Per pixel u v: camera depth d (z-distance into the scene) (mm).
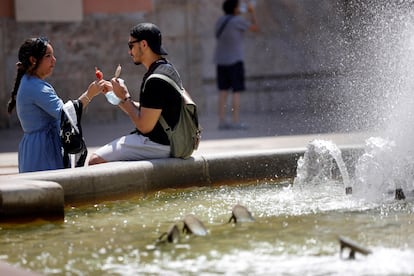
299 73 38531
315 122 32531
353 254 9789
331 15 36125
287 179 16656
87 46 36531
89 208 13625
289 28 39781
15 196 12289
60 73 36156
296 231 11375
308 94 37125
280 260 9789
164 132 15516
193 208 13523
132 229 11867
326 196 14383
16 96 15594
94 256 10273
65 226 12258
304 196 14469
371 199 13945
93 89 15508
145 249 10539
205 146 25578
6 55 35000
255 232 11375
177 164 15305
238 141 27094
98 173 13781
